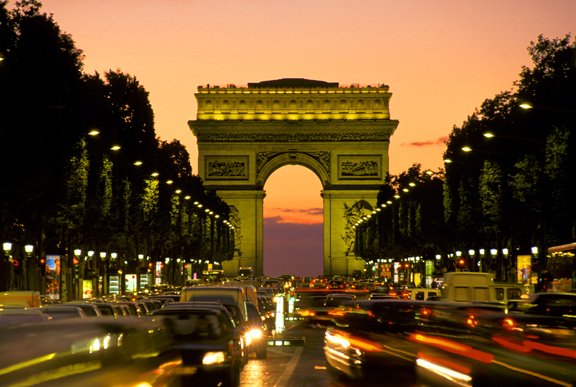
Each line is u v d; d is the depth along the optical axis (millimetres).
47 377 11672
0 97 61531
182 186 166250
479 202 95312
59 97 68438
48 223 73625
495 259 98562
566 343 17438
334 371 27516
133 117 121188
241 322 32406
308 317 67000
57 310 30375
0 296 42531
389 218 182250
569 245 61062
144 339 14570
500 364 18672
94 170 85938
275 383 27031
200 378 22703
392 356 25141
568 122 67750
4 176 59531
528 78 82188
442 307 24109
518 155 81938
